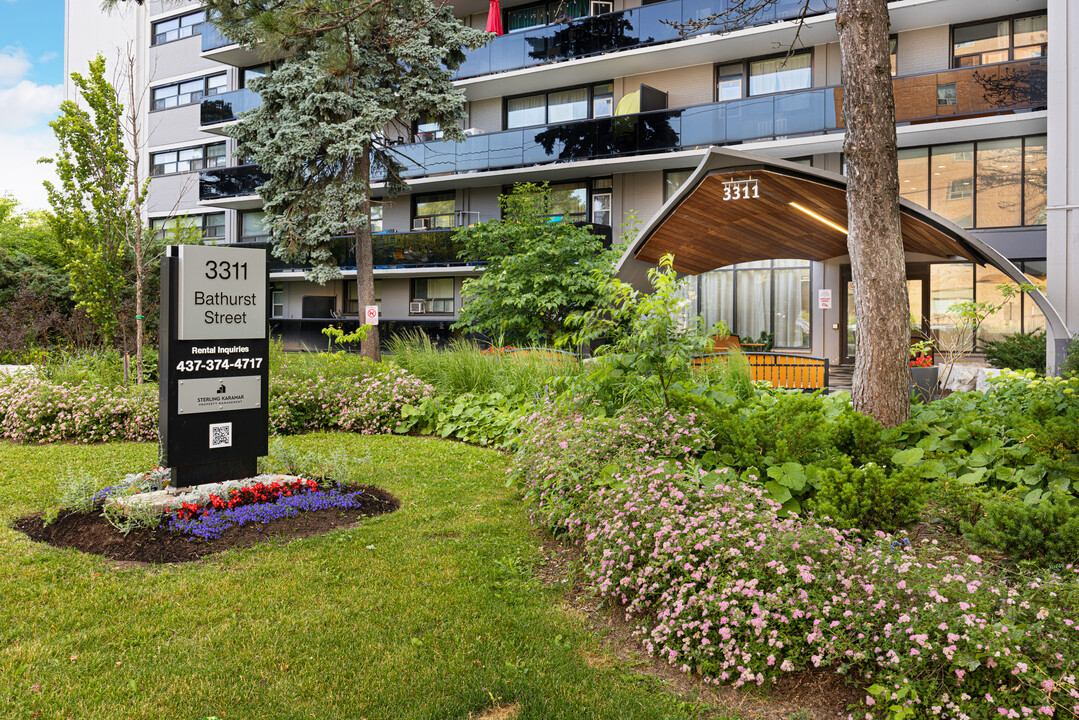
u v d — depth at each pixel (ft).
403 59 62.13
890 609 10.98
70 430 33.76
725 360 32.48
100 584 15.03
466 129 86.38
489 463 27.40
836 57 67.62
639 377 22.94
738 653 11.16
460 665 11.73
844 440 18.52
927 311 64.64
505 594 14.70
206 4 44.11
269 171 64.49
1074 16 48.14
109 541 17.52
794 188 38.37
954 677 9.98
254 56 96.07
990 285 62.03
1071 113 48.14
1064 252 48.37
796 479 16.42
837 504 14.84
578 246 61.05
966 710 9.55
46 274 82.48
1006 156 60.95
